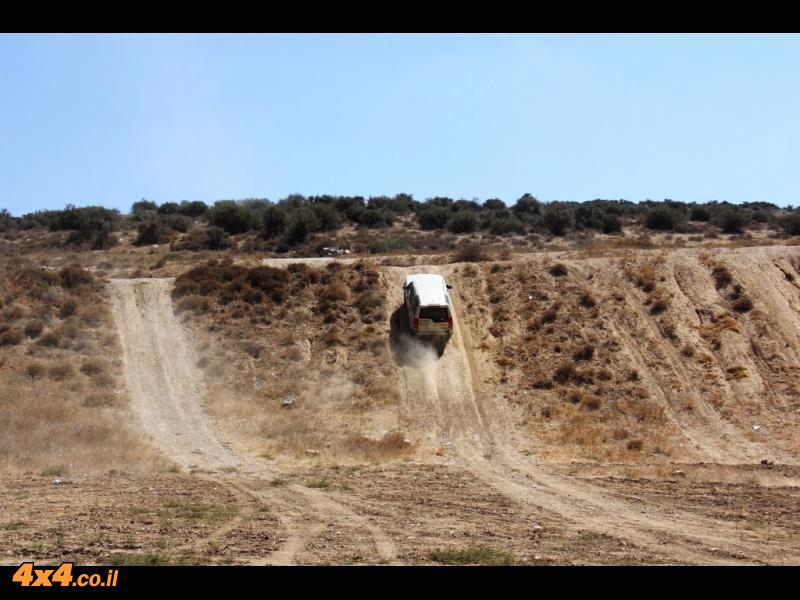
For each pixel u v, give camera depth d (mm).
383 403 28547
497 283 35469
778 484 20391
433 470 22219
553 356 30625
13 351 31234
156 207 79500
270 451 24344
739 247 38750
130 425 26688
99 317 34062
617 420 27047
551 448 24891
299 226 61156
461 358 31125
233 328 33469
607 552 13281
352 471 21922
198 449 24562
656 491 19422
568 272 35656
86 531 14203
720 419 26719
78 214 67250
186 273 37469
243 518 15742
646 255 36844
